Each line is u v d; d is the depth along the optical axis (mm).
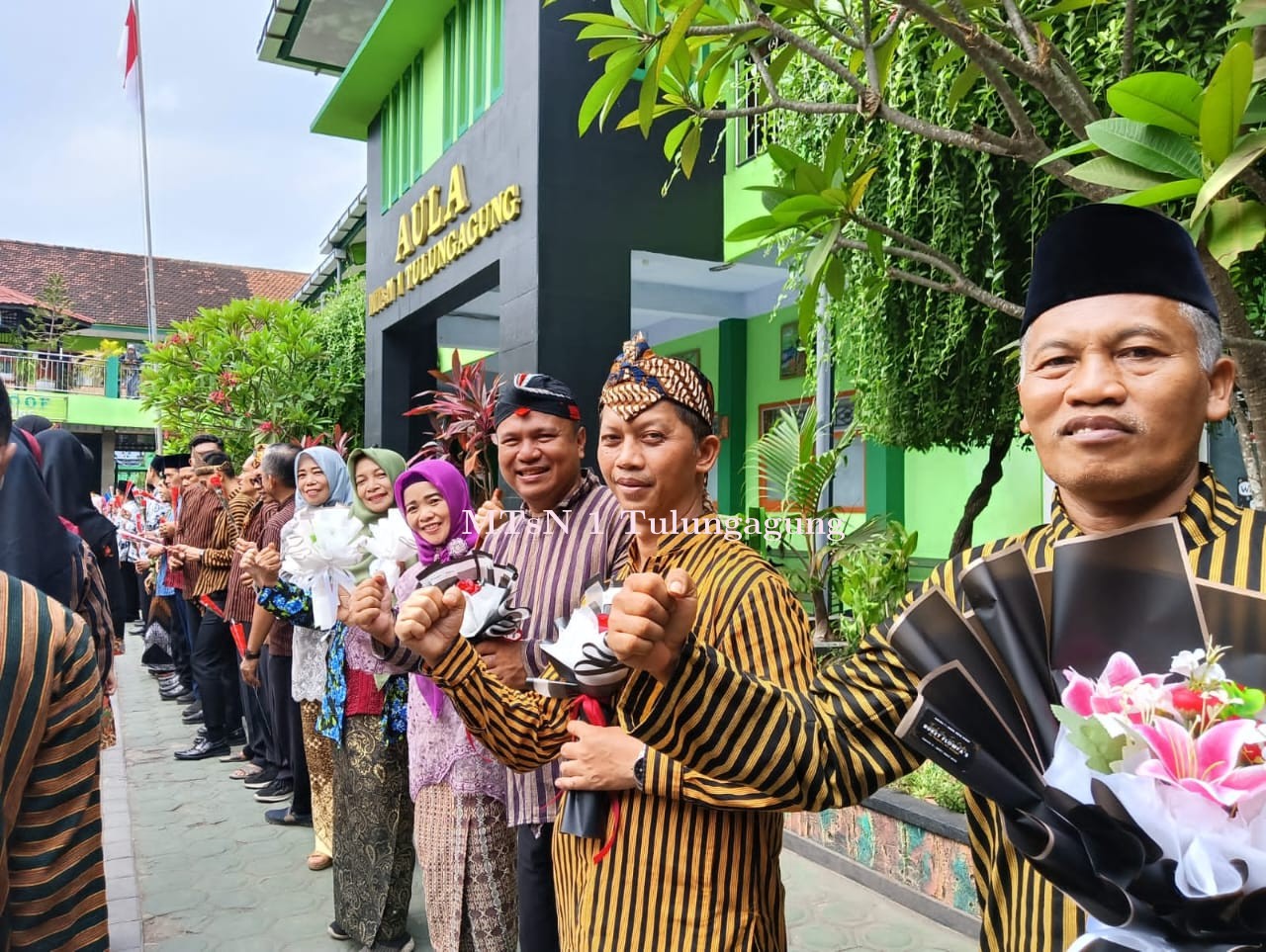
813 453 4980
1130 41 1976
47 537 2074
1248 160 1396
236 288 29781
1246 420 2256
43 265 27453
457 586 1617
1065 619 868
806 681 1356
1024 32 1923
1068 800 747
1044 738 831
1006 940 952
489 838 2270
